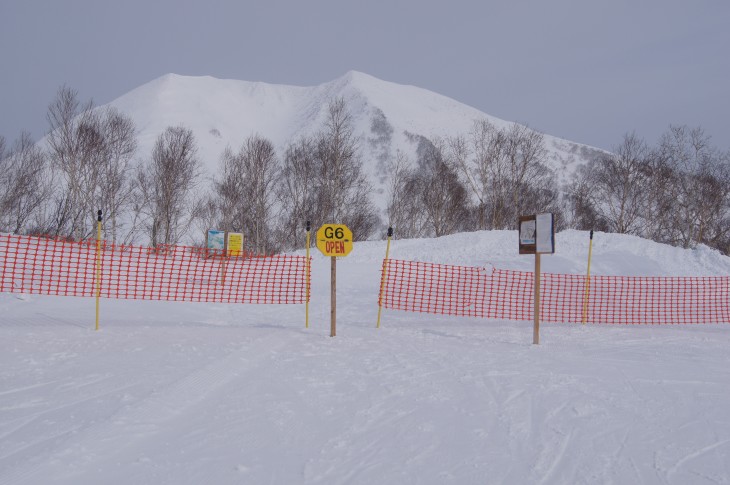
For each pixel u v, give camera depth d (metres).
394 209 49.94
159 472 3.06
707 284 16.34
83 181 33.34
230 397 4.61
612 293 14.61
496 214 42.78
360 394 4.79
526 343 7.88
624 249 21.16
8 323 8.30
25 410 4.09
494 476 3.09
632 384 5.28
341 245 8.13
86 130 33.16
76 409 4.12
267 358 6.27
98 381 4.97
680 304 13.43
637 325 10.34
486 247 23.70
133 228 37.25
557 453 3.46
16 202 31.12
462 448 3.53
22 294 10.90
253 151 42.44
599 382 5.34
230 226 40.09
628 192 40.72
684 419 4.18
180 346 6.79
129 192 36.97
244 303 12.26
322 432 3.79
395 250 25.34
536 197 46.56
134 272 15.95
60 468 3.05
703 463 3.32
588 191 45.75
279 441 3.60
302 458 3.31
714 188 36.62
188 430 3.78
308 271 8.99
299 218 42.28
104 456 3.27
